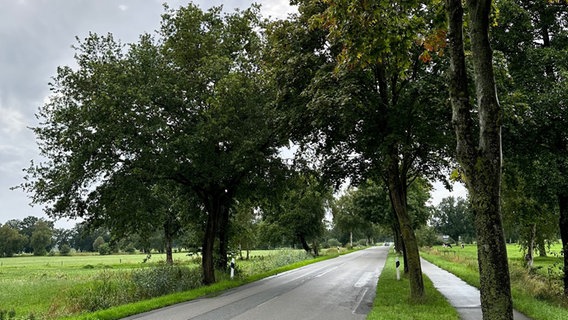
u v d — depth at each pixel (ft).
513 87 46.19
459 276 64.75
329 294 48.44
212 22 69.41
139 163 54.03
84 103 54.75
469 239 421.59
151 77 56.34
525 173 50.24
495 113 16.26
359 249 258.98
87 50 58.03
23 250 472.44
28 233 517.96
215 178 58.03
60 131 55.98
